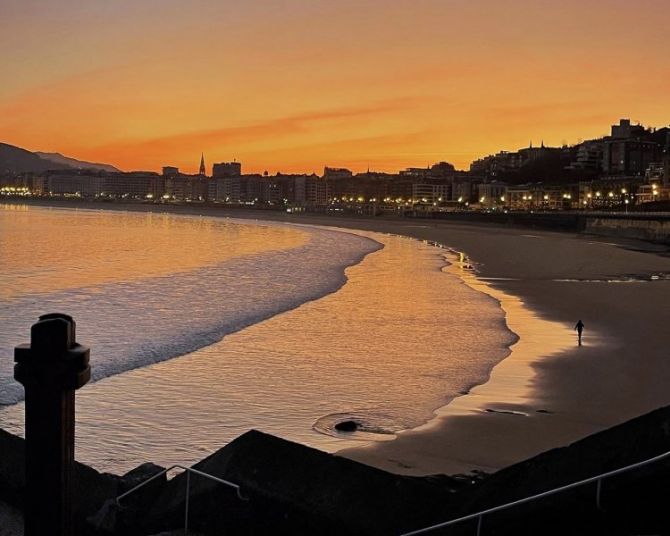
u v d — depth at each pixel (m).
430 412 16.19
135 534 5.12
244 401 16.92
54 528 3.24
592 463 3.71
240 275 49.69
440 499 4.41
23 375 3.19
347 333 26.64
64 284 43.38
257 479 4.85
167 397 17.11
